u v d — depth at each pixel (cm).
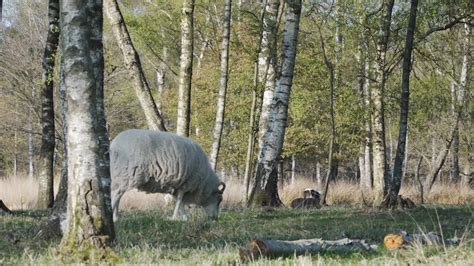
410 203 1861
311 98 3212
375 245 909
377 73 2255
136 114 4247
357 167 4938
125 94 3816
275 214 1664
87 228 835
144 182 1379
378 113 2244
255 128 2502
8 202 2325
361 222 1397
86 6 860
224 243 1037
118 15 1927
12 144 4816
